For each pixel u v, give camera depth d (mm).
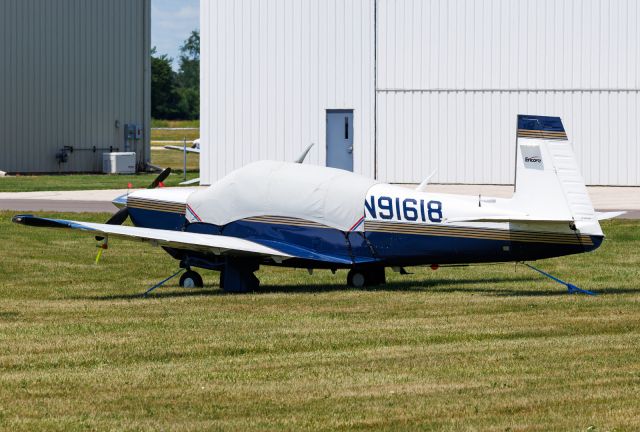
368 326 35406
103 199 91125
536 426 23203
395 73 103375
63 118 142500
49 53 140250
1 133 134875
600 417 23812
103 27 147750
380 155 104062
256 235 45031
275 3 105188
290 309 39219
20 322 36844
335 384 27109
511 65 101062
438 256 42188
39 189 104438
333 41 104312
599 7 99250
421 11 102625
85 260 56750
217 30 106500
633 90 99188
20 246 62188
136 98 153625
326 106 104688
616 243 62656
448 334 33812
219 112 106875
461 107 102312
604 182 100438
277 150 105875
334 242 43719
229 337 33500
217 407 25000
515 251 40906
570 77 100125
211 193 46094
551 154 40281
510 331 34219
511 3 100812
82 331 34812
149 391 26531
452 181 103000
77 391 26531
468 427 23172
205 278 50094
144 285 47719
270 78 105688
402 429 23125
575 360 29688
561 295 42344
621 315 37094
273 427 23359
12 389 26750
